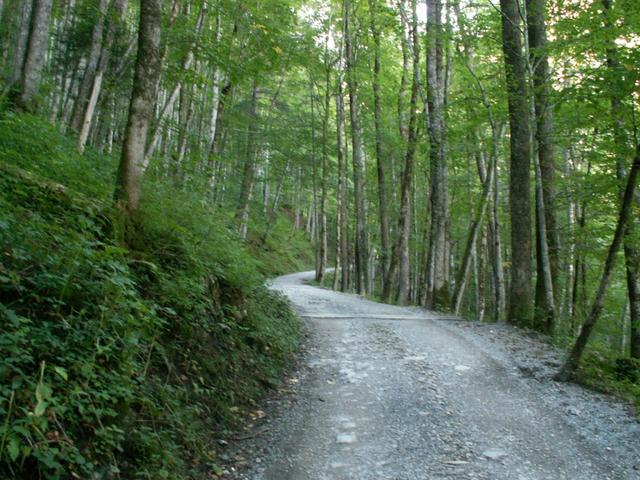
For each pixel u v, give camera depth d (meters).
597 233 13.47
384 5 18.66
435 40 15.39
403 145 19.94
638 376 9.08
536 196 12.25
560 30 10.70
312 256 49.38
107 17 11.13
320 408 6.49
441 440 5.52
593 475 4.79
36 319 4.02
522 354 9.27
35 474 3.16
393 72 24.34
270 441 5.45
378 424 5.96
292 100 30.72
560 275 14.69
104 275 4.66
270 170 29.84
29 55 9.39
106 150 14.12
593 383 7.62
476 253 26.53
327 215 42.47
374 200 28.86
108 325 4.45
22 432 2.95
